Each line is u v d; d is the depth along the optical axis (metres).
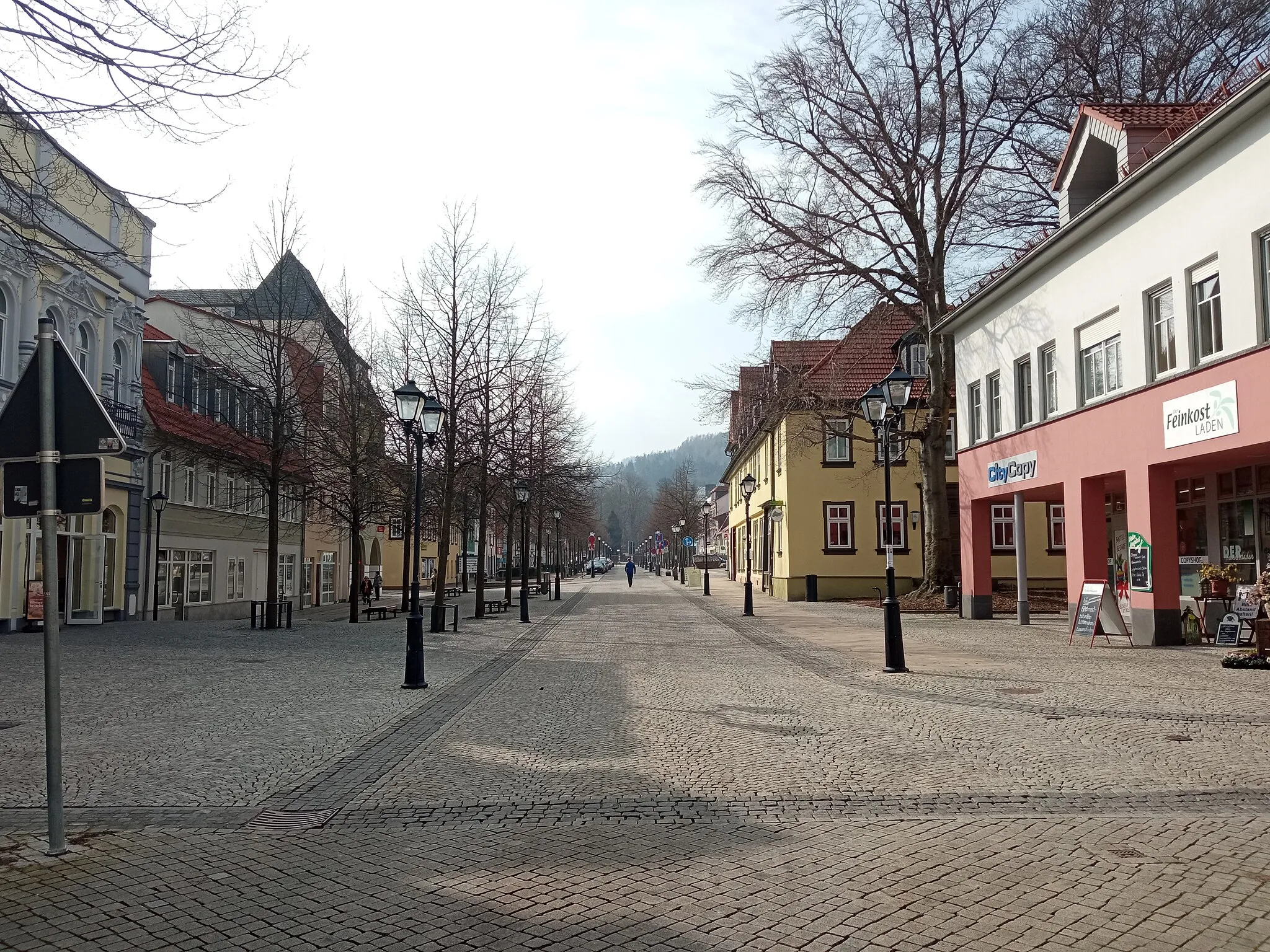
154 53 6.38
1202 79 27.41
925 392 37.84
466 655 17.95
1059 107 28.67
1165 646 16.78
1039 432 21.34
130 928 4.52
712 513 123.25
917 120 27.59
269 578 25.34
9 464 5.66
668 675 14.55
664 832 6.11
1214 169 15.03
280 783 7.57
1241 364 14.24
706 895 4.89
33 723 10.25
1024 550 23.11
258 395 25.92
